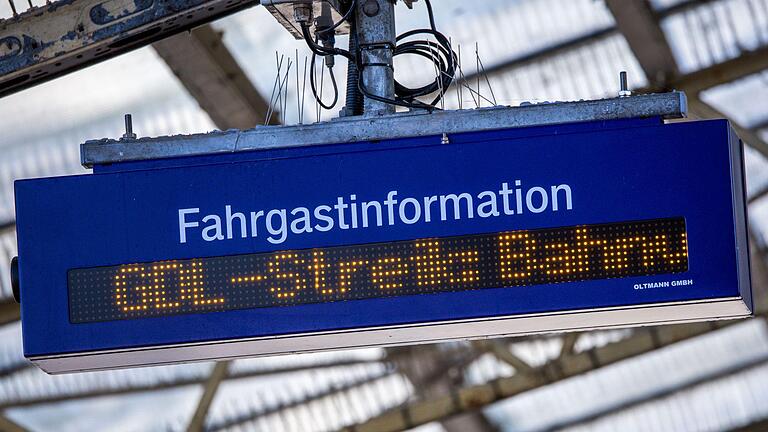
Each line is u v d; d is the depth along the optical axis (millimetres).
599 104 7082
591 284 6895
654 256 6879
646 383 15562
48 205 7359
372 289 7027
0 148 13320
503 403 15625
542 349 15367
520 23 13070
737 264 6828
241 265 7148
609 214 6938
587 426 15992
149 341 7160
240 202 7211
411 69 13133
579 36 13234
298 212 7145
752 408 15750
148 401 15461
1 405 15328
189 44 12648
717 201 6895
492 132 7102
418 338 7281
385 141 7164
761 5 13242
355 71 8047
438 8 12930
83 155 7395
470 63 13305
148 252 7242
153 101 13297
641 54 13438
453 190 7059
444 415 15523
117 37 10062
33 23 10203
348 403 15578
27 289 7285
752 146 14352
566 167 7004
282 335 7062
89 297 7246
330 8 7711
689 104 14094
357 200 7117
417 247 7020
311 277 7082
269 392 15484
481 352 15320
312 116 13609
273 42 12945
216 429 15656
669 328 15102
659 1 13039
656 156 6965
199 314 7137
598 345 15297
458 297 6961
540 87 13555
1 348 14852
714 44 13492
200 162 7309
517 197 7004
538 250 6949
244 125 13602
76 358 7309
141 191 7309
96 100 13133
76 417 15578
